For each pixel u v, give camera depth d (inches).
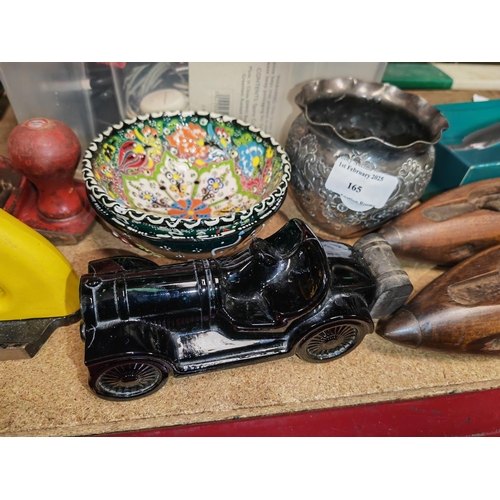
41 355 23.6
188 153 29.1
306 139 25.9
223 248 23.8
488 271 24.4
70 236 28.4
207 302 21.1
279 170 25.5
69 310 24.1
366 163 24.3
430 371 24.8
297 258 22.8
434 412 23.9
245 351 22.7
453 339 23.3
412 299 25.4
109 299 20.3
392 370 24.7
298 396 23.1
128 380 21.2
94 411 21.8
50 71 28.7
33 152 24.2
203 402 22.6
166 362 21.0
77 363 23.4
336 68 31.8
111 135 26.4
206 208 27.9
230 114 33.4
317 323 22.0
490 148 29.9
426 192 33.0
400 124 28.8
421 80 38.7
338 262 23.8
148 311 20.7
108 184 25.2
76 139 26.1
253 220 22.5
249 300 22.7
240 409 22.6
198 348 22.3
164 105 31.8
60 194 27.5
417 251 27.4
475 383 24.7
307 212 28.4
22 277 21.6
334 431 22.9
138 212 21.5
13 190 28.9
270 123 34.4
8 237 20.3
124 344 20.1
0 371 22.8
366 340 26.0
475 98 37.7
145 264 24.1
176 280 20.9
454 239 27.1
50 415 21.5
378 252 24.5
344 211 26.4
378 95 28.6
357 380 24.0
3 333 23.4
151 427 22.4
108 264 23.4
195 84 31.5
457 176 29.6
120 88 30.8
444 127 25.9
